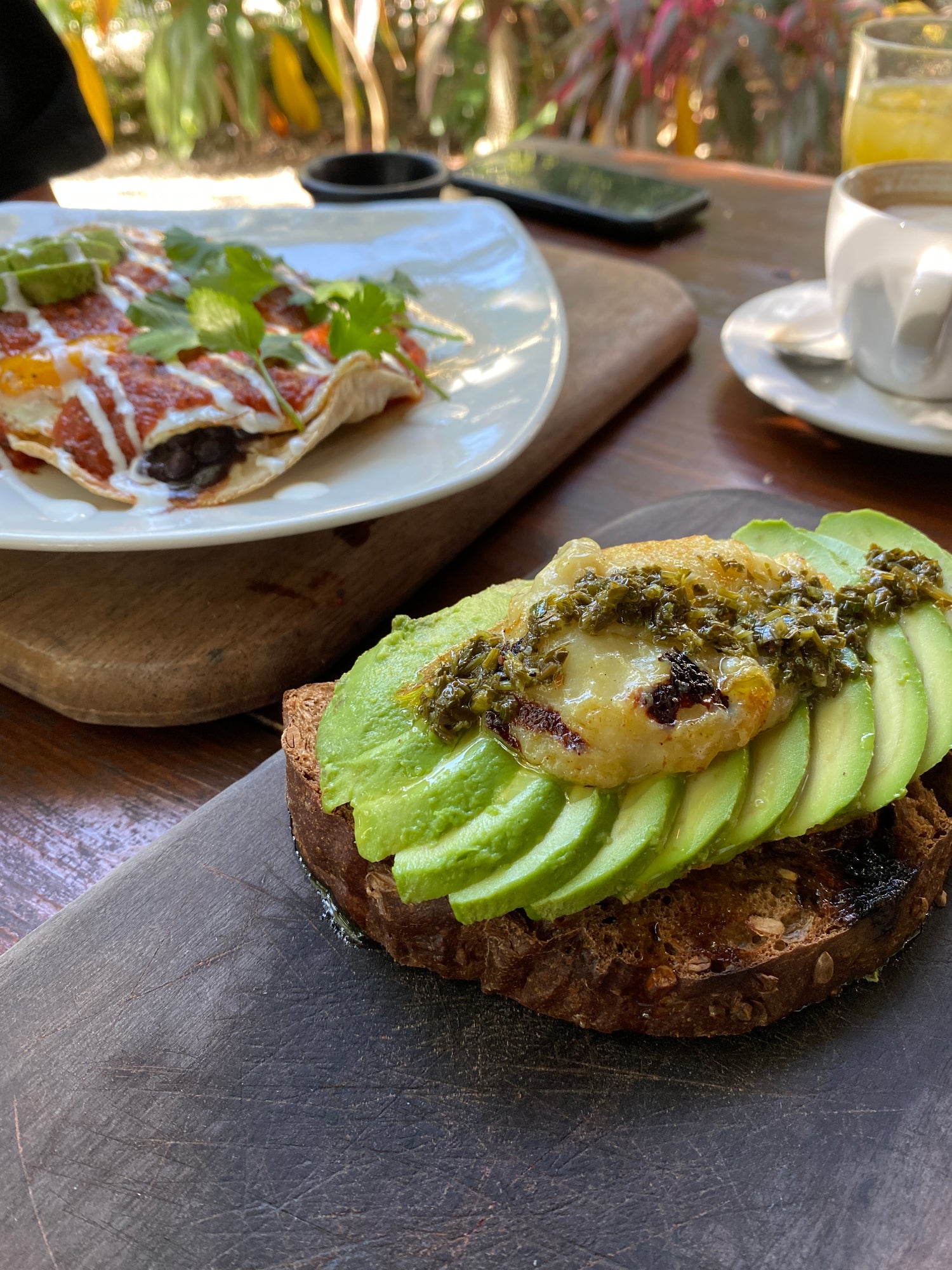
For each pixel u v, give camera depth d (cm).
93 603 29
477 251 45
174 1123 18
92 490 33
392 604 31
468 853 19
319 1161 18
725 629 21
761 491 34
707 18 85
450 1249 17
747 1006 20
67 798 26
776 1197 17
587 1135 18
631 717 19
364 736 22
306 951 21
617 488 37
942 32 48
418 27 114
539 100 103
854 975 21
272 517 30
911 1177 18
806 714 21
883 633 23
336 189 54
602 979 20
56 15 101
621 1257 17
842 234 36
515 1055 20
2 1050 19
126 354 36
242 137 123
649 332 44
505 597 25
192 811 25
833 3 85
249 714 29
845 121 50
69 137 62
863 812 20
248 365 36
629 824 19
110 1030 20
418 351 39
